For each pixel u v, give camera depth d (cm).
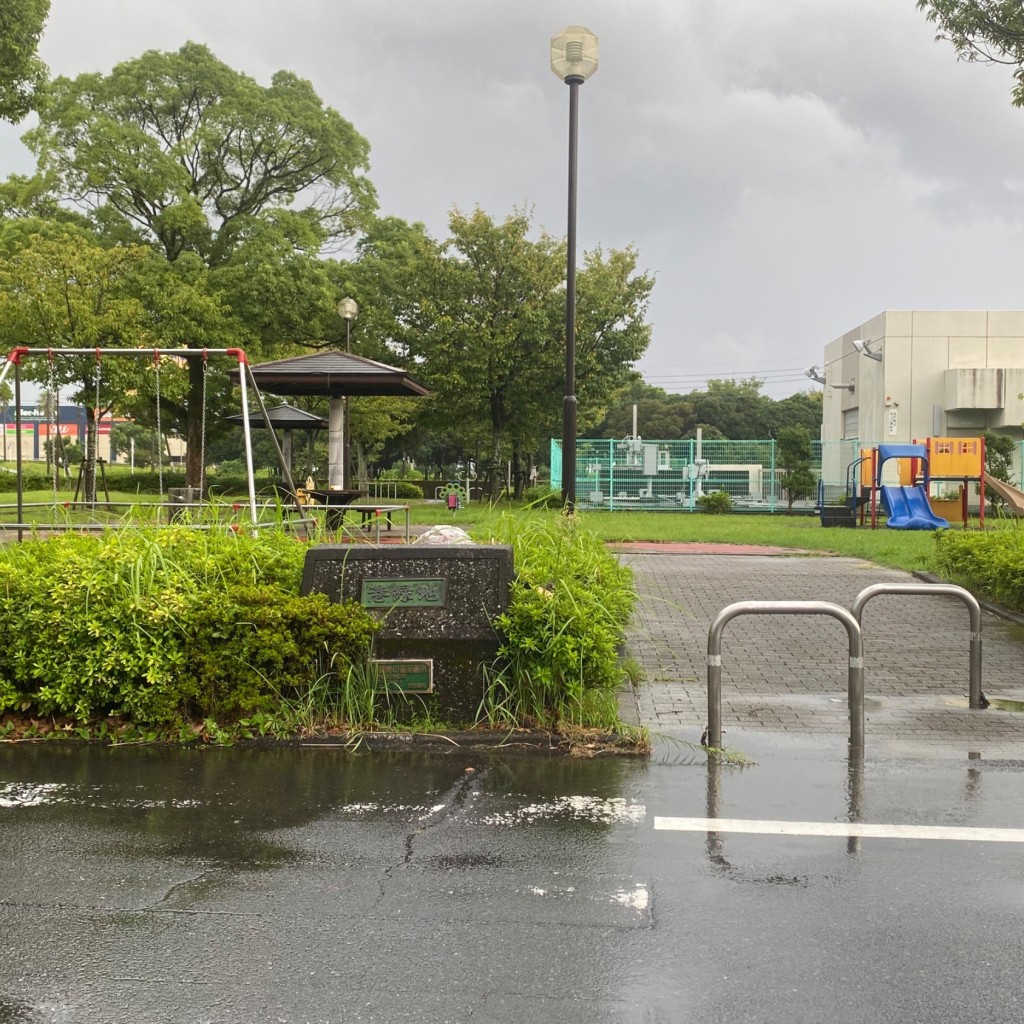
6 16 1717
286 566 650
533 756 516
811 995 277
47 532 1095
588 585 716
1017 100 1082
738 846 391
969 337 3178
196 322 2941
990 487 2777
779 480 3288
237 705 549
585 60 1391
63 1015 266
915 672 734
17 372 1004
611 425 8100
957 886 353
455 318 3412
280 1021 263
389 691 558
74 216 3152
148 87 3212
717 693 541
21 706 560
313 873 362
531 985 281
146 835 402
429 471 7719
